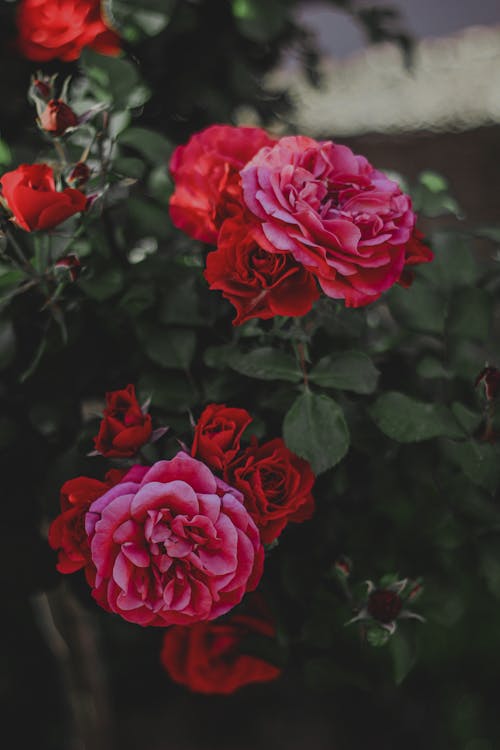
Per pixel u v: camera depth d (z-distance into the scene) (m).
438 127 4.25
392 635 0.79
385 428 0.76
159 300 0.80
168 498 0.67
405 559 0.82
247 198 0.70
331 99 4.54
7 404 0.84
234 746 1.75
